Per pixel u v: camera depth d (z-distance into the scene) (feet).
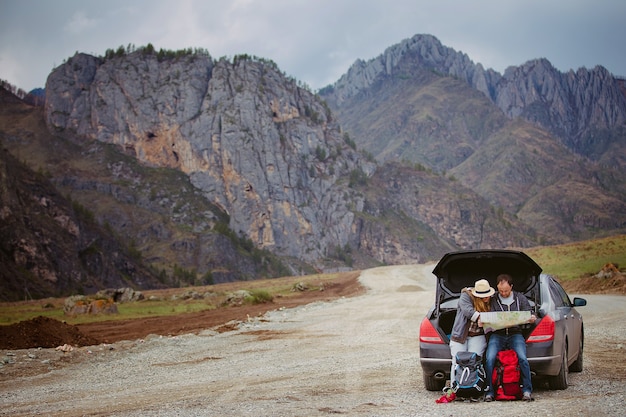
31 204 487.20
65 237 490.49
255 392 33.65
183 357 52.90
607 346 47.96
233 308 126.72
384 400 29.60
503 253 32.55
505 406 26.63
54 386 39.93
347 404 28.66
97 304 119.14
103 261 515.50
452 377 28.89
